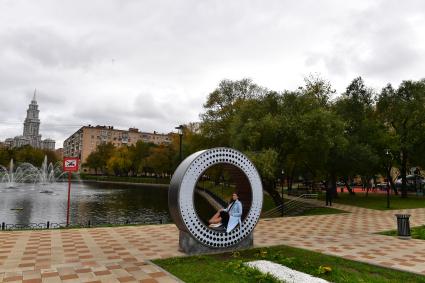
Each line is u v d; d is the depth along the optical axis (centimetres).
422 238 1319
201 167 1057
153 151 8812
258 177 1162
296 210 2592
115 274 815
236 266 855
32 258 962
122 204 3875
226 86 4191
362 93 3694
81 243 1174
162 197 4878
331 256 995
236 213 1107
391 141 3534
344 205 2792
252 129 2578
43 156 10488
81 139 14125
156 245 1152
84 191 5825
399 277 793
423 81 3678
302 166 3812
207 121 4197
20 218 2678
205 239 1044
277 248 1111
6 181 8000
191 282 748
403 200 3272
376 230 1534
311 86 3609
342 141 2747
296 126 2530
